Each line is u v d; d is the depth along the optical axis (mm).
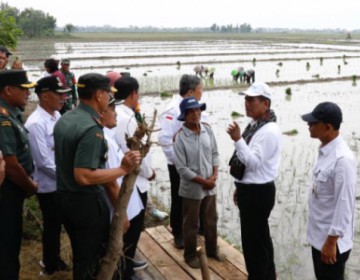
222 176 9562
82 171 3381
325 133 3850
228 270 5066
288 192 8594
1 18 7809
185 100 4891
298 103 19219
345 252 3938
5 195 3986
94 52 51219
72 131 3473
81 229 3672
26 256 5406
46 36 92438
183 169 4887
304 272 5797
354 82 26281
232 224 7320
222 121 15266
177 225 5551
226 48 60312
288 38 100812
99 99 3605
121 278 4219
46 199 4750
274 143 4367
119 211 3566
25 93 4109
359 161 10492
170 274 4984
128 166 3498
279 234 6871
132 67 35219
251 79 26578
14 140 3943
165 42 77750
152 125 3734
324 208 3955
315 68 34500
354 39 96125
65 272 5035
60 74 9203
